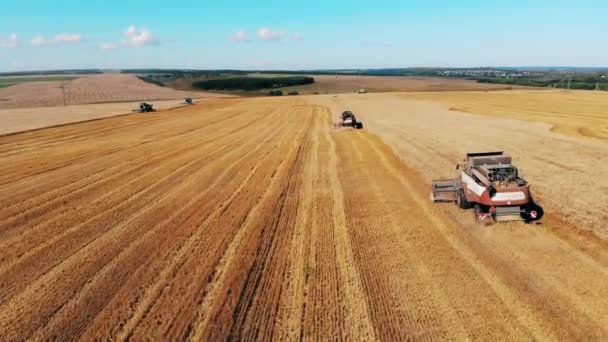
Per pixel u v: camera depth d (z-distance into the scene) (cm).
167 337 840
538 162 2155
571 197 1553
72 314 932
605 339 792
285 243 1279
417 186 1881
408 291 976
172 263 1163
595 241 1210
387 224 1415
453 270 1068
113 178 2216
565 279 1007
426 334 820
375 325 853
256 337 830
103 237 1377
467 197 1462
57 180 2202
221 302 953
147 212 1625
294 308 923
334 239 1300
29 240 1376
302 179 2070
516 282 999
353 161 2483
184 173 2295
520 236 1270
